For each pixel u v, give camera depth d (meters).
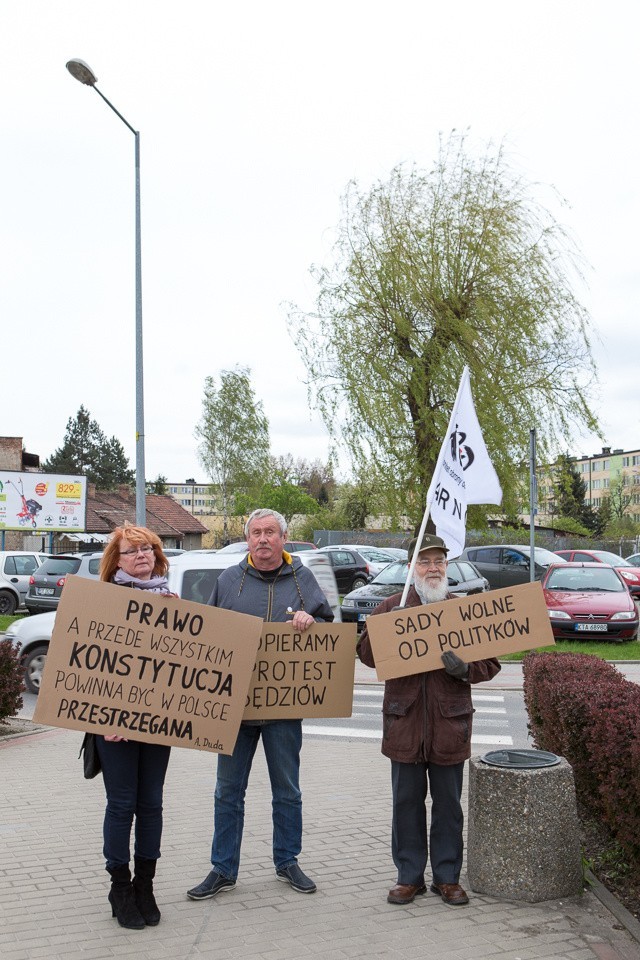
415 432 23.19
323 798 7.14
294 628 5.09
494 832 4.94
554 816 4.91
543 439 22.92
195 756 8.73
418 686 4.97
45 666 4.73
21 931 4.45
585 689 5.82
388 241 23.44
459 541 5.82
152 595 4.84
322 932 4.45
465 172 23.78
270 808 6.74
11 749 9.09
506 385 22.53
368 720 11.56
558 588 18.55
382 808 6.82
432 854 4.98
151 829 4.66
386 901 4.87
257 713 5.04
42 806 6.83
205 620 4.87
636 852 4.85
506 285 22.95
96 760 4.73
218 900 4.88
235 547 21.98
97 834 6.09
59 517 39.88
